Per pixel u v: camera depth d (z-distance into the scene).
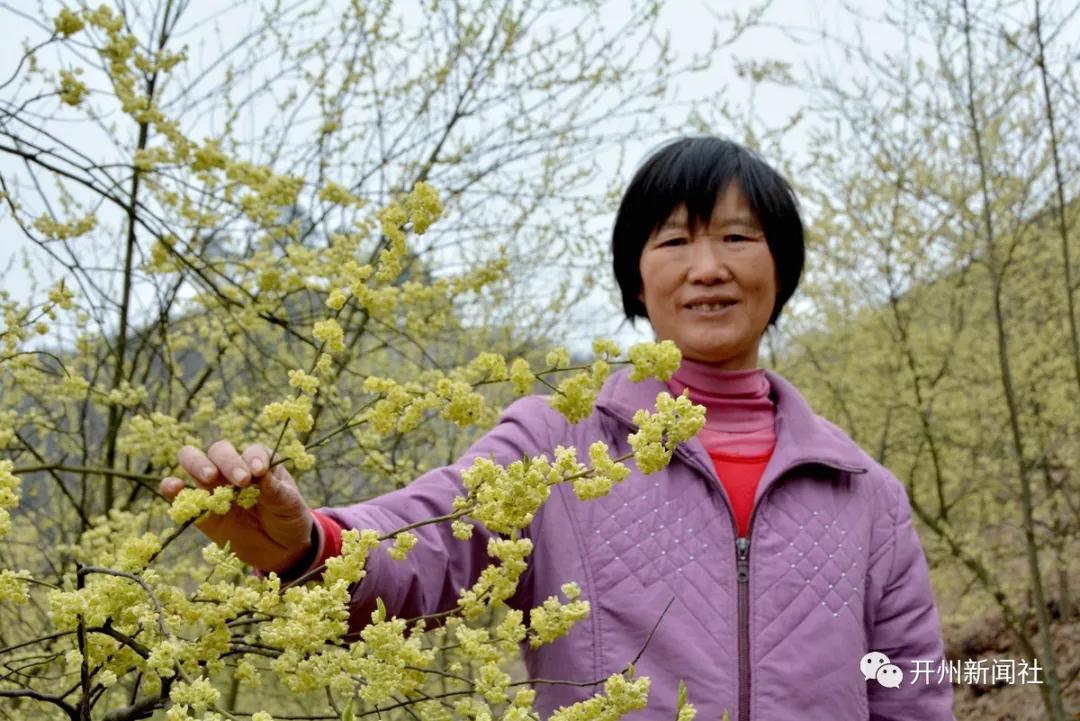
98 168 1.57
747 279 1.45
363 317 2.88
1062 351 4.71
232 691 2.65
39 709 1.70
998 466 4.52
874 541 1.48
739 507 1.40
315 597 0.84
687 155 1.48
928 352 4.75
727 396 1.49
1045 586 5.29
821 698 1.28
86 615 0.80
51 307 1.29
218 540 0.98
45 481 2.89
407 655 0.85
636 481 1.34
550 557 1.29
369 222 1.96
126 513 1.93
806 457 1.41
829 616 1.33
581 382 0.96
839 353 5.17
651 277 1.49
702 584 1.29
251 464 0.91
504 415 1.41
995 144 4.30
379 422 0.99
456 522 0.94
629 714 1.22
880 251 4.52
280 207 1.87
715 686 1.24
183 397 2.87
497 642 0.93
